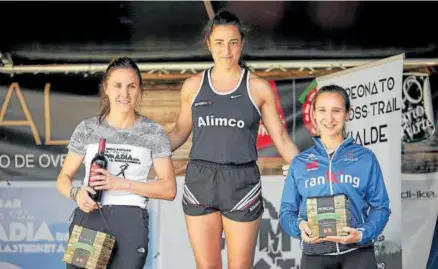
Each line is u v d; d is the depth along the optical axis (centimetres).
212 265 541
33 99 706
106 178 493
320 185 524
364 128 632
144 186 502
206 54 710
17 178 700
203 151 532
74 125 707
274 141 562
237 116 531
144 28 709
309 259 528
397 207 612
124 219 499
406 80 709
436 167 709
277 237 696
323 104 529
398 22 710
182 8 707
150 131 515
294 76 711
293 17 709
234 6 706
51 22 707
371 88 629
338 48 711
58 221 696
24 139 703
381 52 708
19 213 696
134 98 512
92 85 709
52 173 702
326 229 505
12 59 706
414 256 698
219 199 531
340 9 708
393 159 614
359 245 520
